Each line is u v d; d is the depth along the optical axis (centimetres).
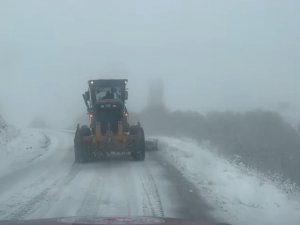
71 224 448
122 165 1845
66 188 1355
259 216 1039
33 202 1169
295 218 1032
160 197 1210
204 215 1026
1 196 1245
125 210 1072
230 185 1354
